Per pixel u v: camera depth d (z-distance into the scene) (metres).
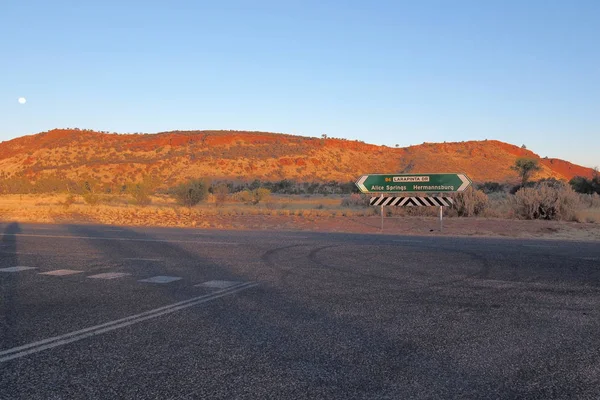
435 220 25.75
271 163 123.75
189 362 5.30
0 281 10.02
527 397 4.42
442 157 131.50
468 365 5.20
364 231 21.47
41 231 21.03
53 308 7.77
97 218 30.52
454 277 10.16
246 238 17.81
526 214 26.88
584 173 143.88
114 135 147.25
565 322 6.87
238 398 4.39
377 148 149.50
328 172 125.06
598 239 18.11
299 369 5.09
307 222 26.11
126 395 4.47
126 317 7.19
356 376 4.90
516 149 145.00
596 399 4.38
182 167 117.38
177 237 18.23
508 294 8.60
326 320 6.98
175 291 8.98
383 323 6.82
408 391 4.54
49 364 5.26
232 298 8.39
